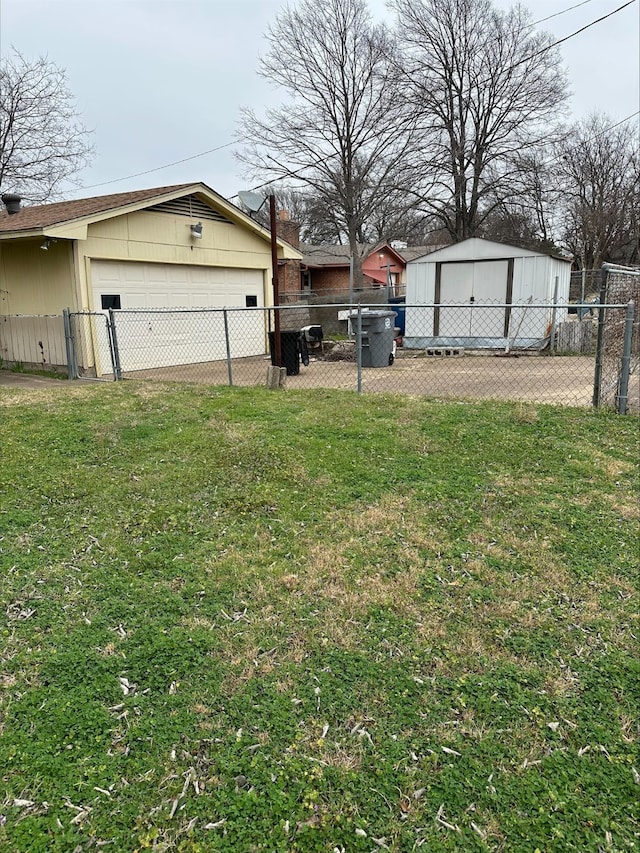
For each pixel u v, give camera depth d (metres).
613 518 3.36
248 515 3.48
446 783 1.66
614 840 1.49
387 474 4.09
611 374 6.07
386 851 1.48
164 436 5.09
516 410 5.68
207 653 2.23
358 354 6.79
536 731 1.84
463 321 13.47
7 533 3.26
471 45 21.89
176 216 11.05
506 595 2.61
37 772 1.69
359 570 2.84
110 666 2.16
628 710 1.93
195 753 1.77
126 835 1.52
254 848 1.48
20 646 2.28
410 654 2.21
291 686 2.04
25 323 10.58
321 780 1.67
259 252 13.12
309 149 22.42
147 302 10.77
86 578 2.78
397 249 30.23
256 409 6.02
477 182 23.38
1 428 5.42
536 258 12.53
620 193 27.28
